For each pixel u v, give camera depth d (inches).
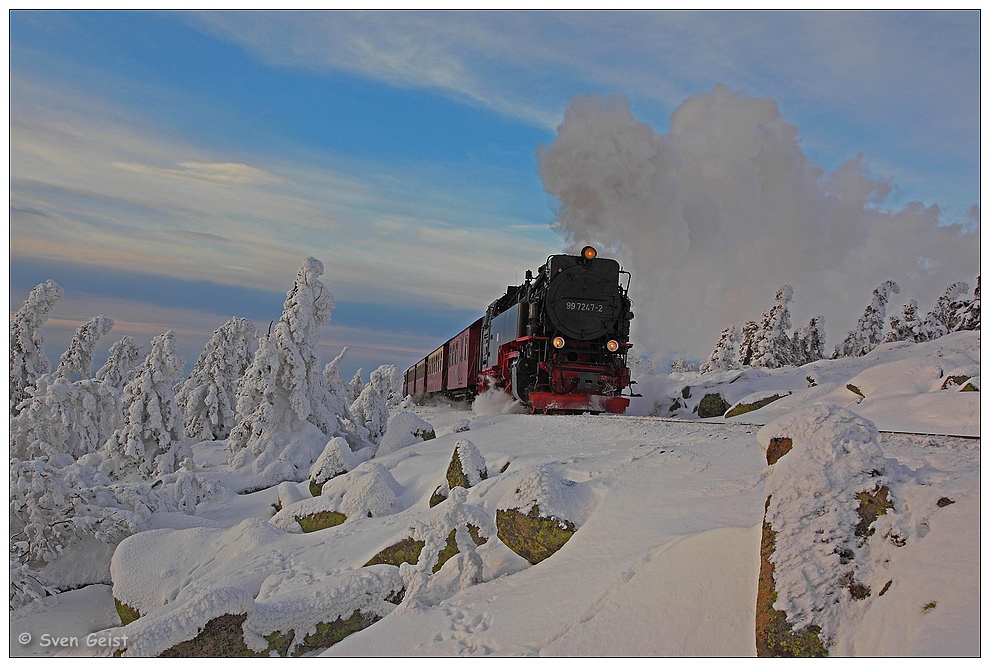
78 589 392.8
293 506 433.7
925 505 179.6
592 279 805.2
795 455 206.7
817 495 193.2
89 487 423.8
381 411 837.8
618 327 817.5
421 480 451.5
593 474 330.6
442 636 229.9
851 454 198.7
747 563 200.8
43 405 676.7
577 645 201.8
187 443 684.7
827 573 174.1
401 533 314.3
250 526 368.8
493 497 335.0
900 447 286.8
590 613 213.8
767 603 176.2
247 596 252.8
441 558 286.7
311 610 262.7
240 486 624.4
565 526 273.1
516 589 248.7
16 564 372.5
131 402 664.4
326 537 362.9
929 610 152.0
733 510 238.5
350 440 777.6
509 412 881.5
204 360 1067.3
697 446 346.0
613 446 431.5
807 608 168.9
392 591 279.3
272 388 692.1
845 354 1633.9
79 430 695.7
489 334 1030.4
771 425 233.9
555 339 778.2
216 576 333.1
